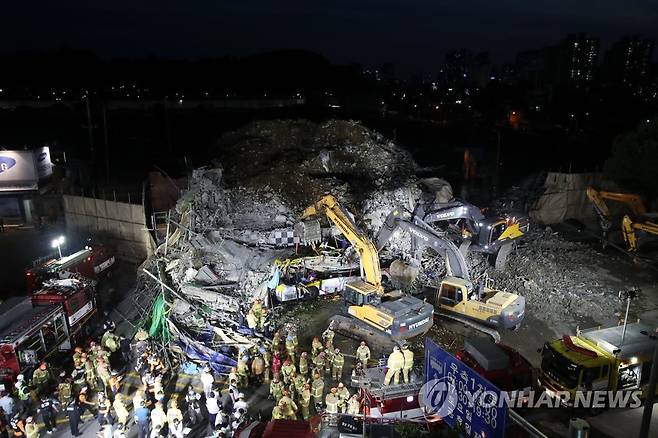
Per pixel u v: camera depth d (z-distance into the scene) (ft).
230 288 80.43
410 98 506.07
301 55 428.15
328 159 115.55
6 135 191.31
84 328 77.25
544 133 284.00
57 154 160.86
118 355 71.31
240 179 107.96
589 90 442.09
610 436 52.85
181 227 86.84
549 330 75.77
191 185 98.84
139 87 371.76
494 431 36.22
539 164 196.34
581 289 87.86
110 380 60.85
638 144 121.29
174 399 57.57
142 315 79.20
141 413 53.42
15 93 313.94
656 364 36.42
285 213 96.84
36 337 66.33
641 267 98.94
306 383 57.00
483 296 76.69
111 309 85.61
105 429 51.80
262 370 64.18
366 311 71.31
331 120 132.26
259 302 75.56
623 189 125.70
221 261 84.28
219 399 58.70
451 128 295.48
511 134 278.87
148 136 199.82
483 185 162.71
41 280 78.33
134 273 100.68
